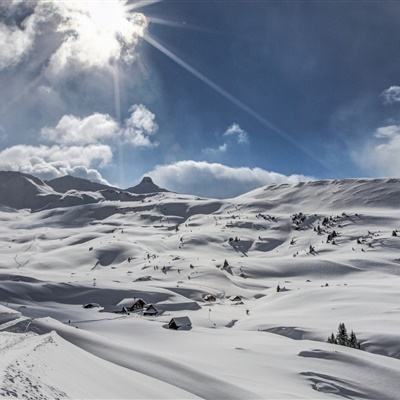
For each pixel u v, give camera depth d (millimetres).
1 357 22953
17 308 101188
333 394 45750
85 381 23672
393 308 101562
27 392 16312
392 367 56062
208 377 41094
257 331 89500
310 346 66625
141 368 42062
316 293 131875
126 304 128125
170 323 90375
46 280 172125
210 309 134125
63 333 54938
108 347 49938
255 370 51094
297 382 47906
